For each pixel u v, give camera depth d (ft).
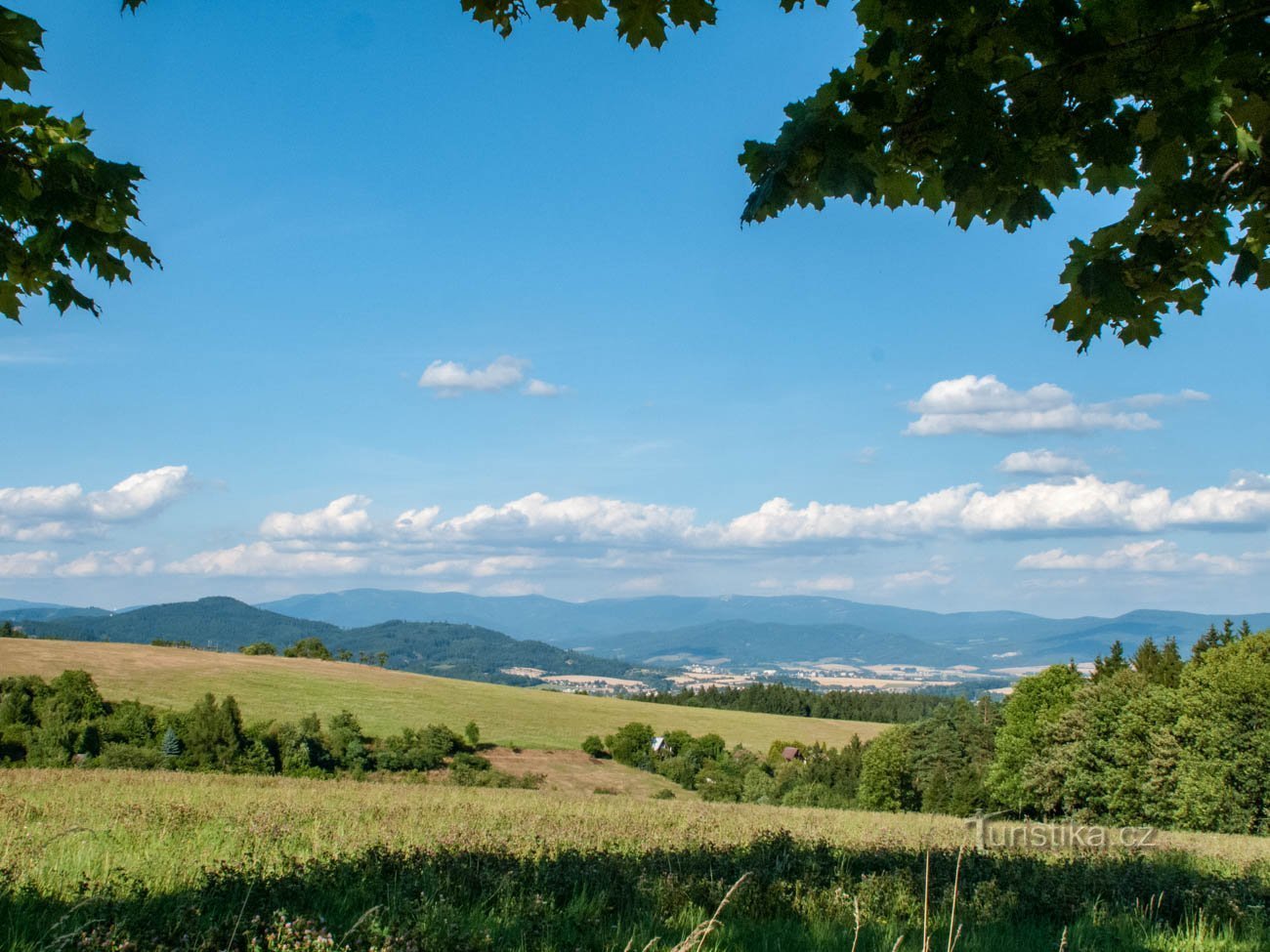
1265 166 14.14
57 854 31.24
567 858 29.35
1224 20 12.46
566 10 15.92
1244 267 14.83
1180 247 15.11
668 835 44.14
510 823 50.39
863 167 12.86
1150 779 170.50
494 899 24.88
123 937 17.04
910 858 33.14
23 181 16.33
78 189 16.16
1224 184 14.51
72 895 22.74
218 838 38.58
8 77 14.78
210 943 17.44
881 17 13.56
